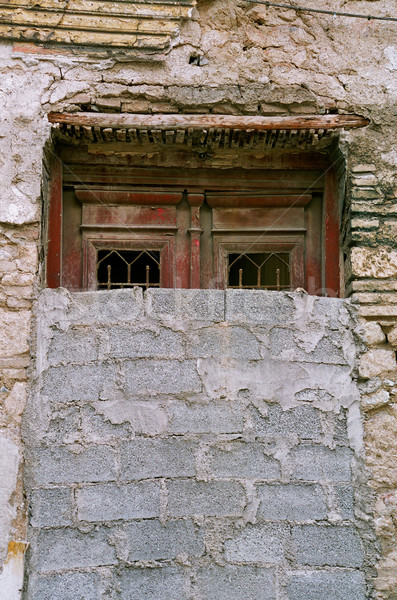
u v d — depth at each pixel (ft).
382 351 12.80
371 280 13.15
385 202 13.55
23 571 11.36
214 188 14.52
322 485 12.14
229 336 12.54
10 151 13.08
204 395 12.26
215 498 11.92
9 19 13.53
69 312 12.51
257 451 12.16
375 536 12.00
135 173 14.35
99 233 14.28
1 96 13.29
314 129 13.67
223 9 14.20
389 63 14.20
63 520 11.64
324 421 12.41
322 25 14.29
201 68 13.88
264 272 14.57
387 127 13.89
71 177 14.23
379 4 14.46
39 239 12.97
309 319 12.78
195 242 14.32
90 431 12.02
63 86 13.48
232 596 11.55
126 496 11.81
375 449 12.39
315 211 14.66
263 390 12.39
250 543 11.80
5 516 11.60
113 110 13.62
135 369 12.29
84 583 11.43
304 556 11.82
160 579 11.54
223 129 13.56
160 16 13.89
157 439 12.06
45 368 12.25
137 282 14.47
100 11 13.78
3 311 12.42
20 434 11.95
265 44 14.14
